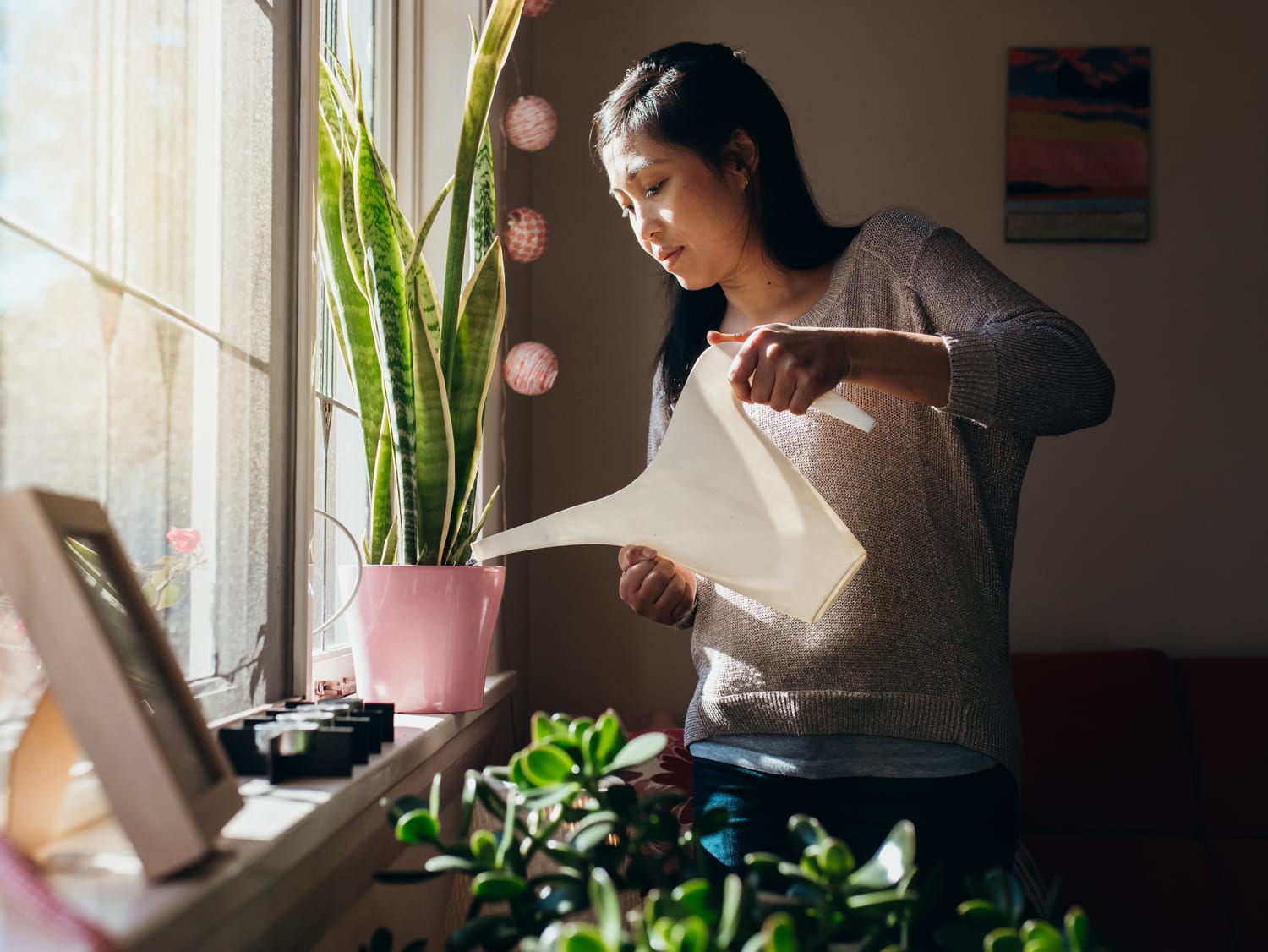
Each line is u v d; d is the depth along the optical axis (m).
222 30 0.95
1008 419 0.86
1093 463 2.60
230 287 0.96
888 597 0.96
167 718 0.56
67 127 0.70
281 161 1.09
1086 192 2.64
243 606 0.98
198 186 0.90
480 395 1.28
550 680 2.59
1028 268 2.64
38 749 0.52
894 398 0.99
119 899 0.48
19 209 0.64
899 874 0.56
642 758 0.59
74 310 0.70
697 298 1.23
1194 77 2.66
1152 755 2.22
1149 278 2.63
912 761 0.94
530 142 1.84
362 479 1.65
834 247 1.09
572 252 2.68
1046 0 2.67
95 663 0.48
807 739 0.97
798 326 1.06
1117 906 2.08
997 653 0.98
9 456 0.62
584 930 0.44
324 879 0.76
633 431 2.65
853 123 2.67
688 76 1.07
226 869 0.53
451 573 1.16
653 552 1.12
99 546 0.57
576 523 0.95
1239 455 2.60
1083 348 0.90
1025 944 0.49
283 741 0.77
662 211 1.07
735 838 1.01
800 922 0.56
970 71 2.67
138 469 0.79
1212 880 2.10
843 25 2.68
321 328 1.45
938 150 2.66
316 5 1.15
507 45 1.25
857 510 0.98
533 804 0.59
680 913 0.52
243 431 0.99
